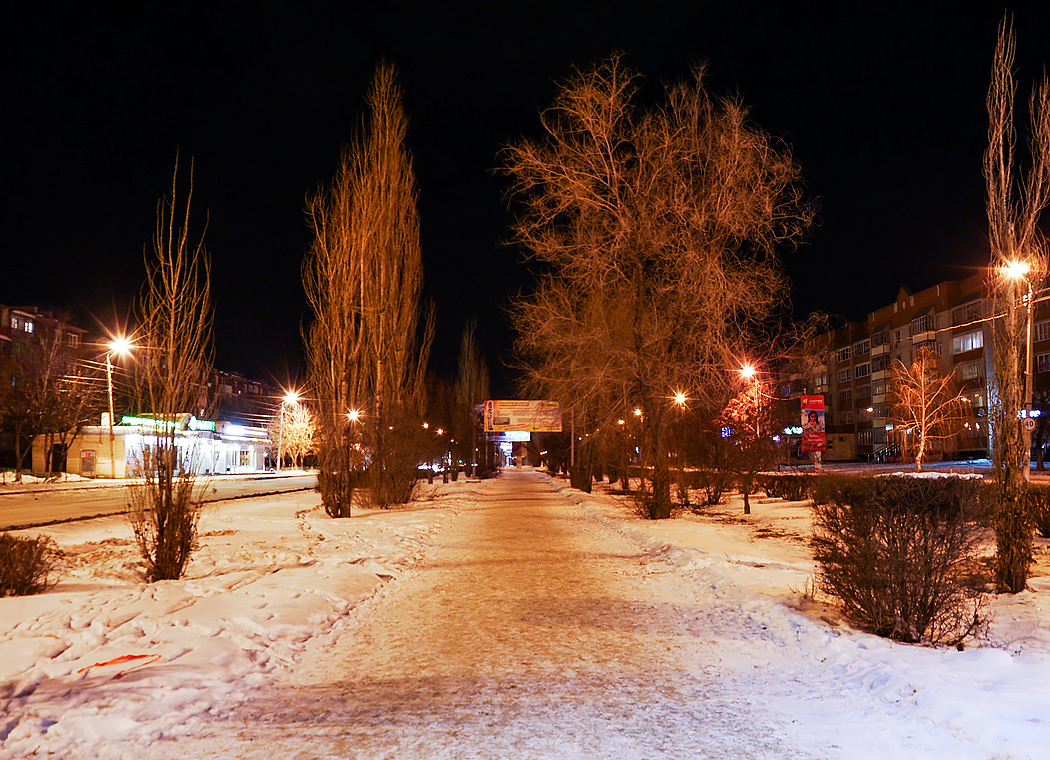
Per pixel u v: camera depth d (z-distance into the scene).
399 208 26.50
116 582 9.87
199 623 7.19
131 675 5.46
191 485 10.29
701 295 18.53
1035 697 4.75
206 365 10.32
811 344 19.64
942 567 6.45
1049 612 7.64
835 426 84.88
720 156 18.23
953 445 61.75
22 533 16.39
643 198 18.53
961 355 66.88
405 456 26.08
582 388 20.23
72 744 4.34
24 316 62.53
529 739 4.44
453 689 5.46
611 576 10.78
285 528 17.84
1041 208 9.09
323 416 21.20
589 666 6.04
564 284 20.25
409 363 27.91
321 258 21.23
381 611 8.45
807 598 8.30
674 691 5.36
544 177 18.48
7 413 45.88
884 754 4.14
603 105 18.39
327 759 4.16
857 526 6.84
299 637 7.01
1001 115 9.35
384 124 25.38
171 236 9.98
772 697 5.21
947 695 4.75
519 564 12.05
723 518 20.27
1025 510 8.97
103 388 57.12
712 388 19.83
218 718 4.84
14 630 7.00
